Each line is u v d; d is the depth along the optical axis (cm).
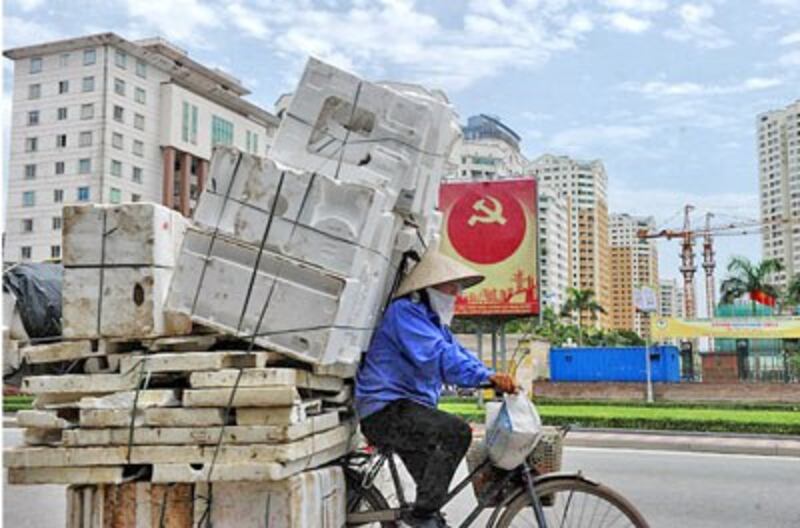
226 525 355
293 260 359
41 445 366
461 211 1998
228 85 7844
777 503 763
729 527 671
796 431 1323
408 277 414
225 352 357
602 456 1101
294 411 350
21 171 6775
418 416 395
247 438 346
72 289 373
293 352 356
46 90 6738
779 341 3378
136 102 6869
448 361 394
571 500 408
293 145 399
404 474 441
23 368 429
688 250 8306
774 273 4841
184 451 349
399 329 396
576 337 6488
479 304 1973
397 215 406
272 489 353
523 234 1961
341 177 395
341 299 354
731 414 1731
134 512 361
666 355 3212
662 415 1658
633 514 400
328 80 398
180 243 396
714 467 985
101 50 6606
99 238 372
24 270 474
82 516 362
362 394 404
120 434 354
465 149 5294
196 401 349
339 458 425
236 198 366
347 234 356
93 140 6588
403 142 395
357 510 419
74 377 364
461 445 396
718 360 3412
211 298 365
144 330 364
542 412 1842
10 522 691
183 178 7275
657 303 2930
